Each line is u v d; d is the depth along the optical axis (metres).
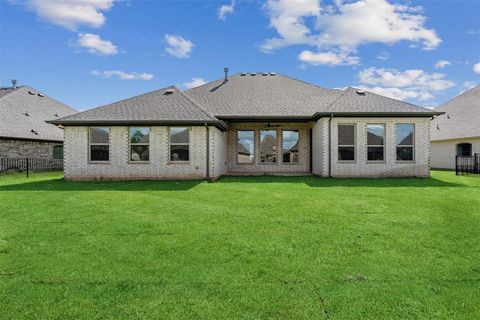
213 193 10.26
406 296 3.22
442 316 2.86
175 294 3.28
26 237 5.27
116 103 16.14
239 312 2.94
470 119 23.36
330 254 4.43
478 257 4.29
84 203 8.49
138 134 14.91
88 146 14.90
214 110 17.62
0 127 20.62
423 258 4.27
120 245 4.85
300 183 13.12
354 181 13.84
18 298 3.20
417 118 15.54
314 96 19.30
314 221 6.35
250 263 4.11
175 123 14.57
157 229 5.77
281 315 2.88
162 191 10.80
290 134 19.02
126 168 14.89
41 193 10.42
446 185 12.27
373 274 3.76
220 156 16.48
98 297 3.22
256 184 12.80
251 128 18.97
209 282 3.56
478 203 8.26
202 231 5.62
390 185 12.31
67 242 5.00
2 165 20.08
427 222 6.23
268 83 21.30
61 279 3.64
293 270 3.88
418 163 15.53
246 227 5.89
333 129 15.55
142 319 2.82
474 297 3.20
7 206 8.06
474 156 19.27
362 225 6.02
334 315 2.88
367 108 15.48
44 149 24.16
